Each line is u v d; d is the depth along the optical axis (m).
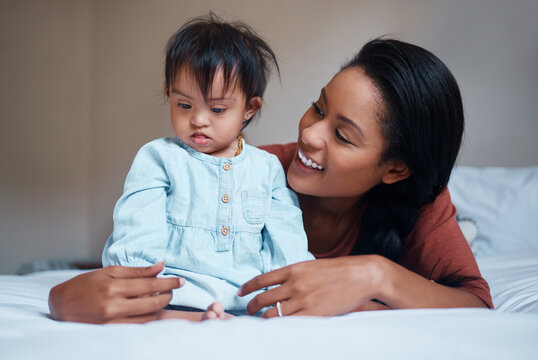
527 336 0.65
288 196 1.16
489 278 1.58
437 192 1.24
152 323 0.72
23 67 4.03
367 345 0.60
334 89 1.11
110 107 4.16
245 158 1.10
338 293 0.86
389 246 1.27
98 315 0.77
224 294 0.95
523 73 2.66
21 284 1.37
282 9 3.23
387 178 1.20
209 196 1.03
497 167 2.67
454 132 1.14
